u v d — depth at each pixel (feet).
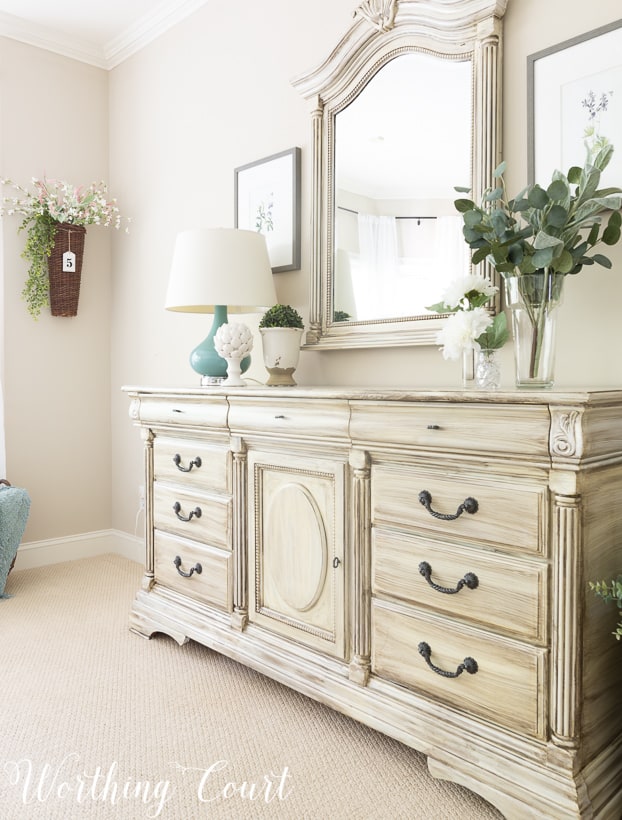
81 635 7.75
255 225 8.52
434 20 6.31
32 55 10.48
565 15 5.55
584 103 5.38
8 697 6.20
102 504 11.51
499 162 5.95
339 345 7.28
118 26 10.37
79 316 11.14
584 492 4.09
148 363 10.66
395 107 6.81
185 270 7.47
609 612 4.40
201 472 6.97
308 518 5.79
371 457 5.24
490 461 4.41
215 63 9.21
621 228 5.09
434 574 4.81
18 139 10.36
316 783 4.86
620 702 4.55
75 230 10.56
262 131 8.50
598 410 3.99
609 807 4.16
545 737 4.21
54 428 10.91
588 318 5.47
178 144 9.92
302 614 5.90
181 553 7.29
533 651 4.24
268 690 6.36
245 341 7.23
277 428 5.93
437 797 4.71
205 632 6.82
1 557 9.05
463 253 6.24
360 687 5.32
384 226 6.91
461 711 4.68
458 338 5.09
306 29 7.87
